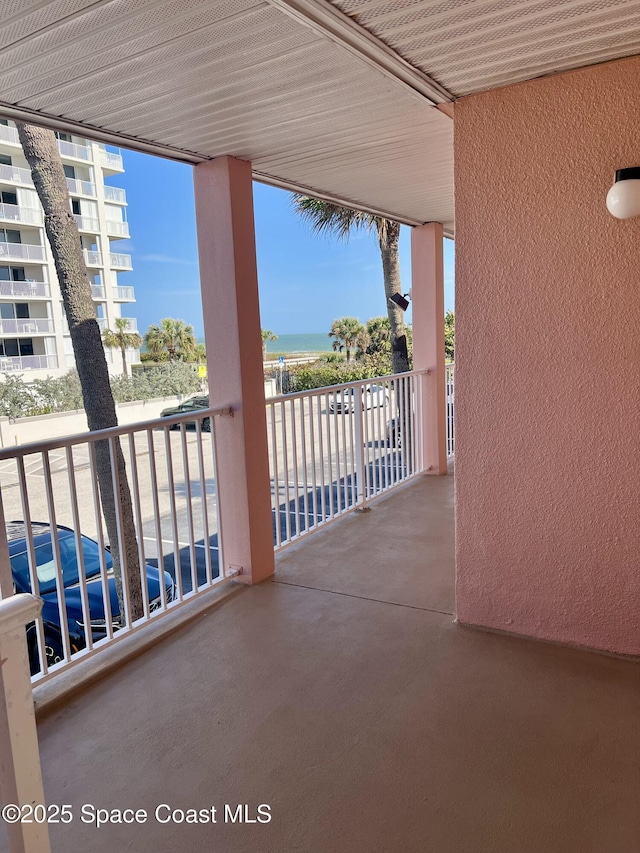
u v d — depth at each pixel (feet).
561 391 7.66
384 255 30.45
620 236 7.09
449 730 6.44
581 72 6.98
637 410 7.28
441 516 14.20
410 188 12.88
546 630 8.20
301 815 5.35
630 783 5.57
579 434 7.63
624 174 6.52
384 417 16.07
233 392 10.23
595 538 7.72
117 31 5.53
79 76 6.58
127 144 9.04
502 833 5.06
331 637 8.62
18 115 7.80
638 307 7.11
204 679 7.66
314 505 13.06
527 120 7.36
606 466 7.54
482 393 8.17
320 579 10.77
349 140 9.30
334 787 5.68
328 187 12.64
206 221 10.04
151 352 120.78
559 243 7.43
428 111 8.18
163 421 9.02
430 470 18.33
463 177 7.86
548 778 5.68
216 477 10.52
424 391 17.98
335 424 14.05
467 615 8.77
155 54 6.07
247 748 6.29
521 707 6.79
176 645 8.55
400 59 6.44
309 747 6.27
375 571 11.05
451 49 6.23
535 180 7.45
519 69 6.90
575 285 7.41
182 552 22.57
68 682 7.61
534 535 8.10
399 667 7.75
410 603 9.65
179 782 5.84
